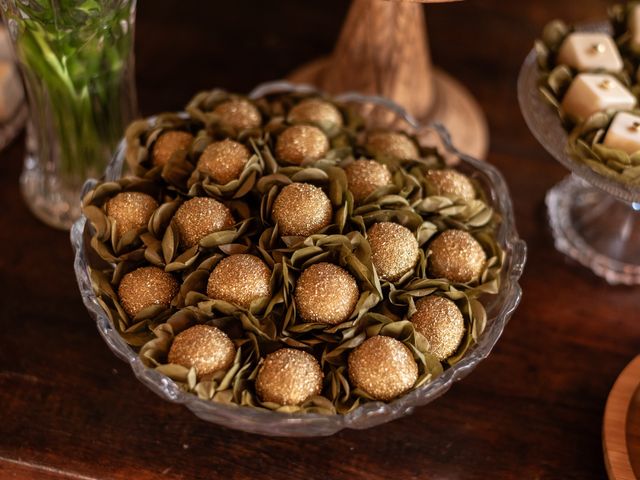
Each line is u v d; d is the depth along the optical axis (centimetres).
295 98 47
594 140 43
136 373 35
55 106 46
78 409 43
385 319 37
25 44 42
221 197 40
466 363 36
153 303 38
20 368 45
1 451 42
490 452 43
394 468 42
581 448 43
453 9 66
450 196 41
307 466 42
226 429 43
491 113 59
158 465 42
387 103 48
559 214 54
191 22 64
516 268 40
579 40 47
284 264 36
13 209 52
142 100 58
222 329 37
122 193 40
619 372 47
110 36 43
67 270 49
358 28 52
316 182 40
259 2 66
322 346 38
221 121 42
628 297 50
